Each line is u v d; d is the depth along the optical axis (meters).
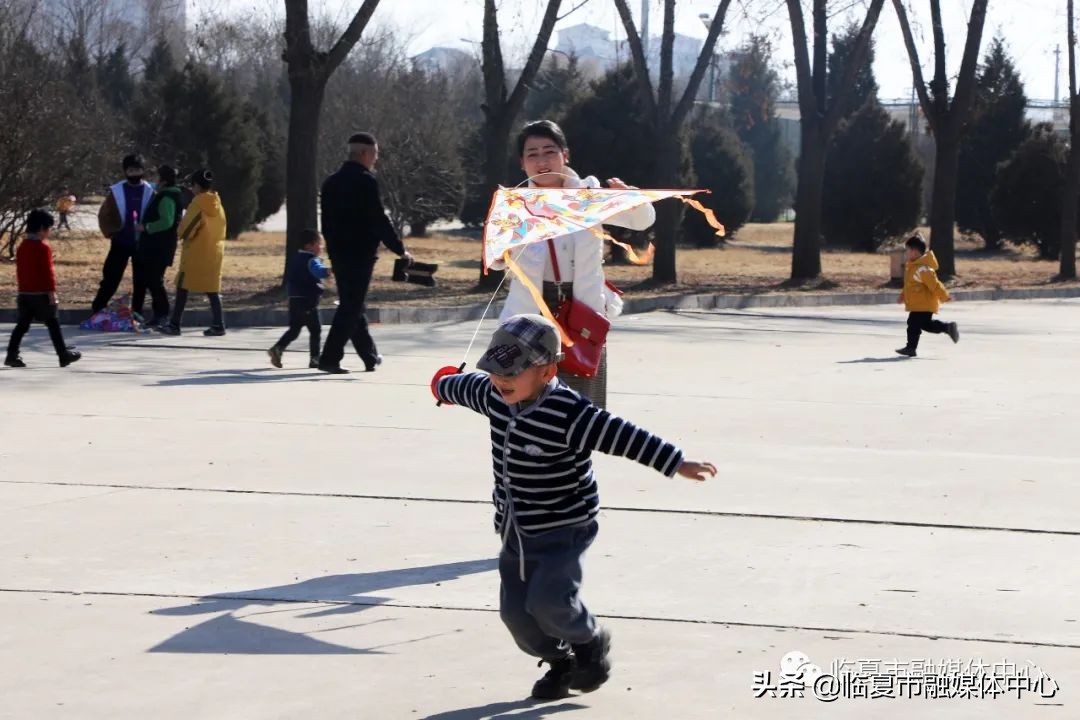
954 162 31.56
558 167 6.97
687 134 39.97
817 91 30.94
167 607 5.85
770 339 18.08
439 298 22.66
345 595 6.05
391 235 13.34
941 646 5.41
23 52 27.00
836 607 5.91
